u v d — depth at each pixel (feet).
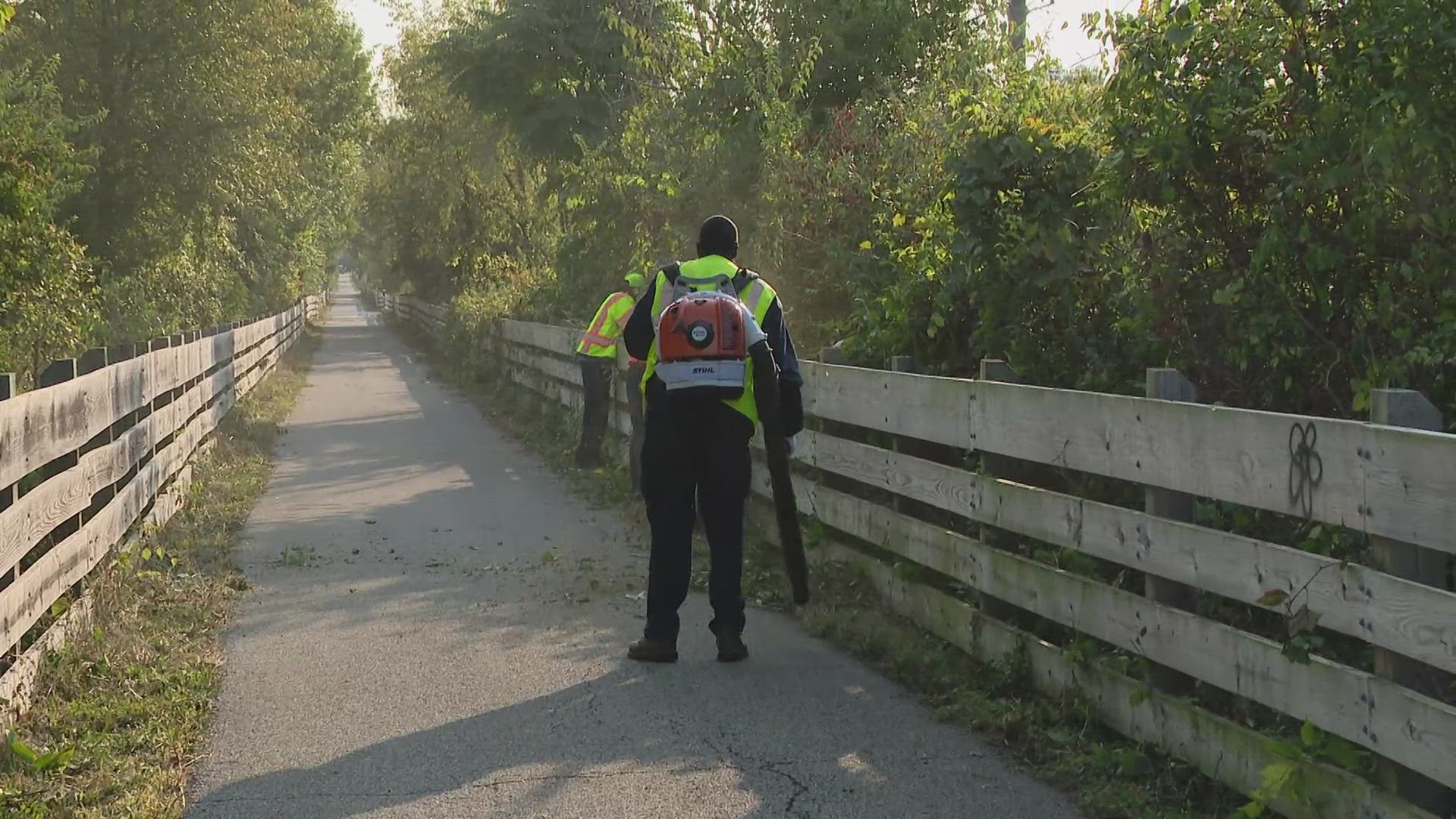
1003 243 19.48
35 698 15.72
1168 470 13.30
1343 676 10.90
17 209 39.75
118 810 12.85
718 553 18.47
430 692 17.01
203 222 82.28
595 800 13.33
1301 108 15.72
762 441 25.49
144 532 24.34
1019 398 16.29
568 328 46.32
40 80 51.55
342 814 13.01
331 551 26.50
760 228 32.60
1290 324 15.61
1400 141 14.21
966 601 18.57
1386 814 10.46
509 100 78.13
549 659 18.57
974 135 20.33
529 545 27.04
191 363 36.04
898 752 14.78
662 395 18.22
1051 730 15.02
